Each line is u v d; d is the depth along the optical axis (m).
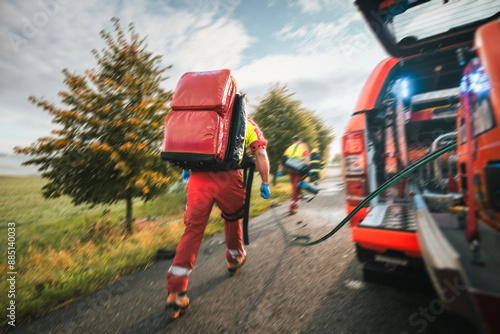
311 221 4.86
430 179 2.91
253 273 2.73
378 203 2.22
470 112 1.28
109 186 4.53
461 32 2.47
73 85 4.45
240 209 2.43
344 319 1.81
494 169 1.01
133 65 4.89
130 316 2.17
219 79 2.01
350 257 2.85
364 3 2.21
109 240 4.44
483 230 1.08
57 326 2.12
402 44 2.70
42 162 4.31
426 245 1.20
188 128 1.96
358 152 2.19
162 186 4.96
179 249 2.12
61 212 8.82
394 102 2.70
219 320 1.97
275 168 12.38
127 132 4.59
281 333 1.75
